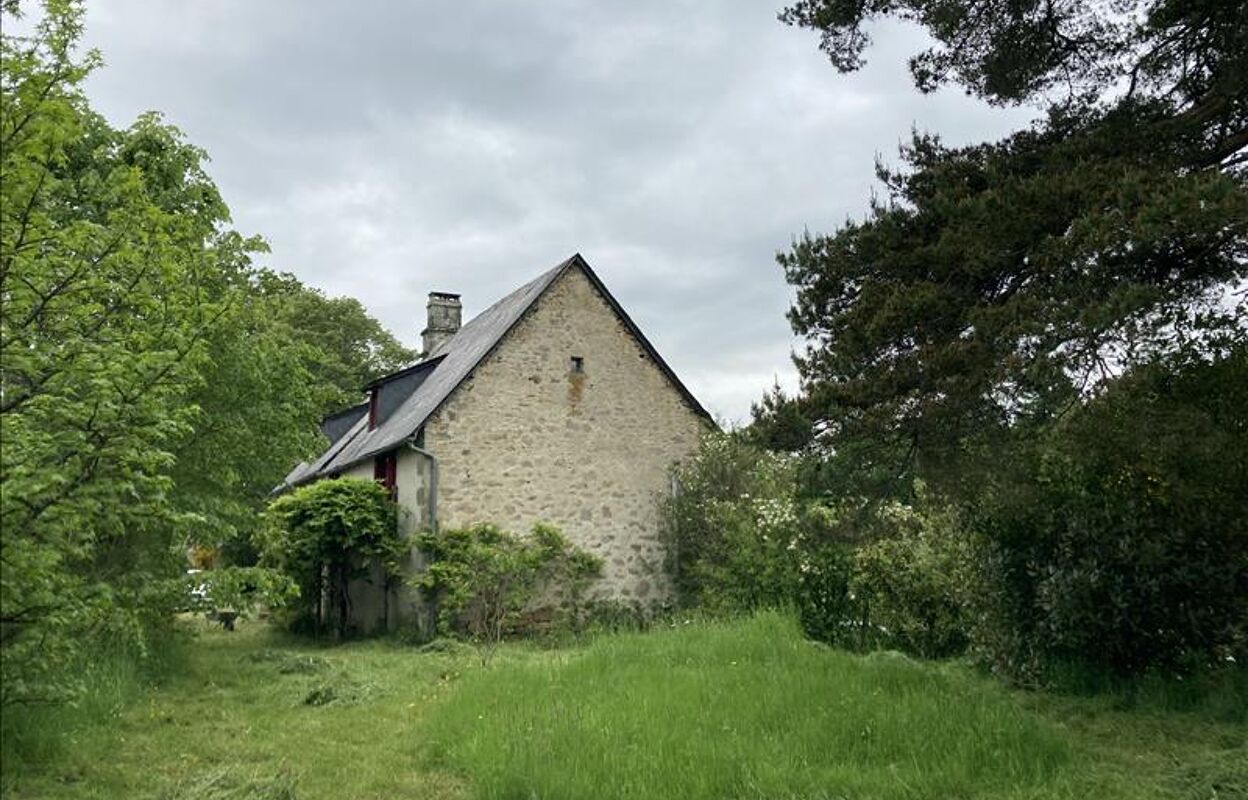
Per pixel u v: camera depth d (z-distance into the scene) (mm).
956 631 12148
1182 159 7250
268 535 12812
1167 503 8188
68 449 5492
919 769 6035
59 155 5832
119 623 7105
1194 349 7430
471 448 17656
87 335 6484
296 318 34250
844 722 7004
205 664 11914
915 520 12352
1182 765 6172
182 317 7781
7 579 4984
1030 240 7258
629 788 5719
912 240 8031
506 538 17344
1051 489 9031
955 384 7348
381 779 6547
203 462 11258
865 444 8359
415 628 16953
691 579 18172
